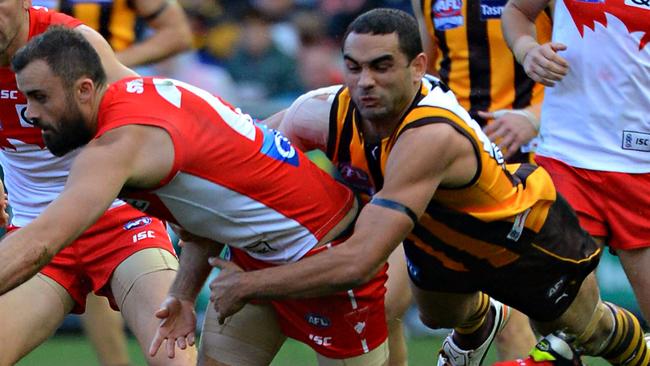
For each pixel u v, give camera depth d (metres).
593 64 19.09
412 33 14.85
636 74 18.92
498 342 21.14
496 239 16.34
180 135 14.31
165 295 17.83
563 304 17.47
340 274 14.70
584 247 17.38
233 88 38.34
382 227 14.62
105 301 22.95
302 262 14.95
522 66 20.72
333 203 16.03
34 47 14.38
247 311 16.97
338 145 16.00
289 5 39.66
